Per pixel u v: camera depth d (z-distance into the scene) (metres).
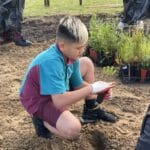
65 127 2.88
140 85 4.19
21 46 5.44
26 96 2.99
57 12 7.47
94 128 3.32
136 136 3.23
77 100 2.90
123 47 4.41
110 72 4.39
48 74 2.80
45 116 2.95
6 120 3.52
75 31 2.74
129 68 4.23
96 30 4.87
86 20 6.59
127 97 3.87
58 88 2.80
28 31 6.13
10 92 4.06
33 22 6.62
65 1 8.60
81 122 3.38
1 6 5.38
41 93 2.83
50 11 7.61
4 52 5.23
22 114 3.62
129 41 4.42
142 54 4.25
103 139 3.23
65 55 2.85
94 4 8.12
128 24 5.73
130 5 5.74
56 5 8.21
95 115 3.40
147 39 4.55
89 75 3.28
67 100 2.84
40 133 3.12
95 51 4.70
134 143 3.14
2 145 3.15
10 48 5.38
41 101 2.94
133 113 3.60
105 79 4.32
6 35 5.48
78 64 3.08
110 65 4.65
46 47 5.39
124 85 4.18
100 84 3.00
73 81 3.13
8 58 5.02
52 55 2.83
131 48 4.31
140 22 5.11
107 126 3.36
